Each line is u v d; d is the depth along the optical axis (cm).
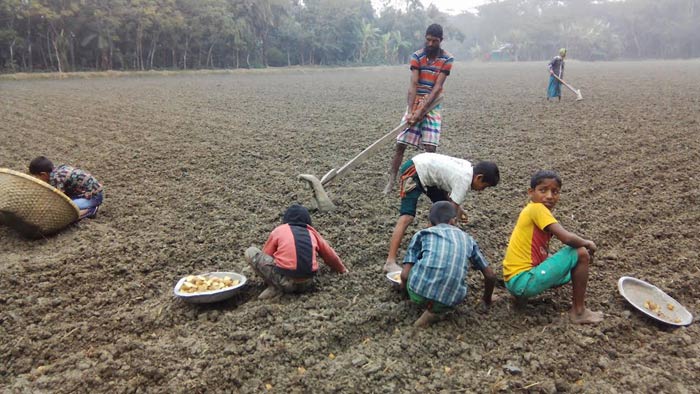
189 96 2012
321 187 581
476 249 384
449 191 446
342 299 420
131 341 358
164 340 370
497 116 1389
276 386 320
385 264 473
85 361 343
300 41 5412
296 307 404
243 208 644
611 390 311
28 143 1025
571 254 377
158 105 1675
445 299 366
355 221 595
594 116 1303
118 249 515
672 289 439
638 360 342
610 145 951
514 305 412
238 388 321
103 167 839
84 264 483
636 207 635
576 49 8256
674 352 349
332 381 321
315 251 424
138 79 3092
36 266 474
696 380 321
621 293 405
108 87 2381
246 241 541
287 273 411
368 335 377
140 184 746
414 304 405
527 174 784
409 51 7050
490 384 319
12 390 315
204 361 337
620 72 3553
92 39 3403
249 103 1792
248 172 803
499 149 952
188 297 395
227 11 4425
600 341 362
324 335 367
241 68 4588
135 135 1120
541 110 1474
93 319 396
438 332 372
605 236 553
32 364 347
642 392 310
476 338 372
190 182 756
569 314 393
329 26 5766
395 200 662
